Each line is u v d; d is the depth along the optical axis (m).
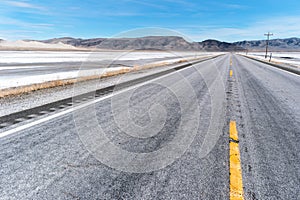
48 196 2.16
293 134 3.95
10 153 3.10
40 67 20.12
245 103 6.43
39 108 5.66
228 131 4.05
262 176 2.56
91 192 2.22
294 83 11.09
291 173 2.63
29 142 3.49
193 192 2.24
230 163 2.85
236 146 3.39
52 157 2.98
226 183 2.40
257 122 4.63
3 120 4.66
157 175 2.56
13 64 23.05
